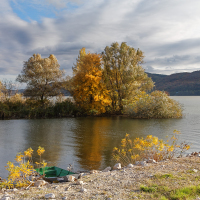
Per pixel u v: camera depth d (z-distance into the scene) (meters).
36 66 41.66
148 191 5.02
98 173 7.54
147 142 9.70
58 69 44.25
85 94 38.88
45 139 17.31
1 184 6.30
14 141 16.58
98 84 39.78
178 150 12.76
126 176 6.55
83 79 38.97
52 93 43.00
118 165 8.37
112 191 5.17
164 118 32.69
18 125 26.06
